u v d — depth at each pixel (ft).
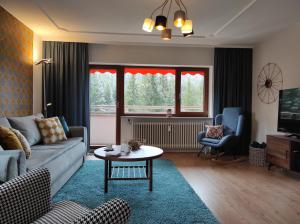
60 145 10.03
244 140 15.72
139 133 16.11
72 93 14.93
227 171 11.78
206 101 17.19
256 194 8.73
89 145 15.55
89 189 8.88
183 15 7.43
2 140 7.01
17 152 5.82
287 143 10.66
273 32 13.10
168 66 16.85
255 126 15.65
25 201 3.85
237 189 9.23
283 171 11.81
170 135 16.30
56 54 14.74
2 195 3.51
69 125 14.85
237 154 15.70
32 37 13.20
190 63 16.25
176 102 17.03
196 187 9.43
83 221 2.60
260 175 11.12
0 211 3.47
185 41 14.88
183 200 8.00
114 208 2.93
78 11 10.37
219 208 7.54
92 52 15.57
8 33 10.70
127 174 10.76
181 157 14.85
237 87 16.07
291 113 11.26
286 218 6.92
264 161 12.83
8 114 10.94
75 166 10.91
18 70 11.78
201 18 10.94
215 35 13.55
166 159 14.20
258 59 15.40
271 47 13.89
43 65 14.53
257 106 15.43
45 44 14.64
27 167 6.66
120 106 16.76
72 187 9.05
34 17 11.14
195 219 6.70
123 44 15.56
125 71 16.79
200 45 15.79
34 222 3.72
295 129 10.96
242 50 16.12
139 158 8.21
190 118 16.60
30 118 10.73
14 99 11.47
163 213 7.04
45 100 14.15
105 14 10.68
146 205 7.57
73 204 4.55
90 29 12.78
